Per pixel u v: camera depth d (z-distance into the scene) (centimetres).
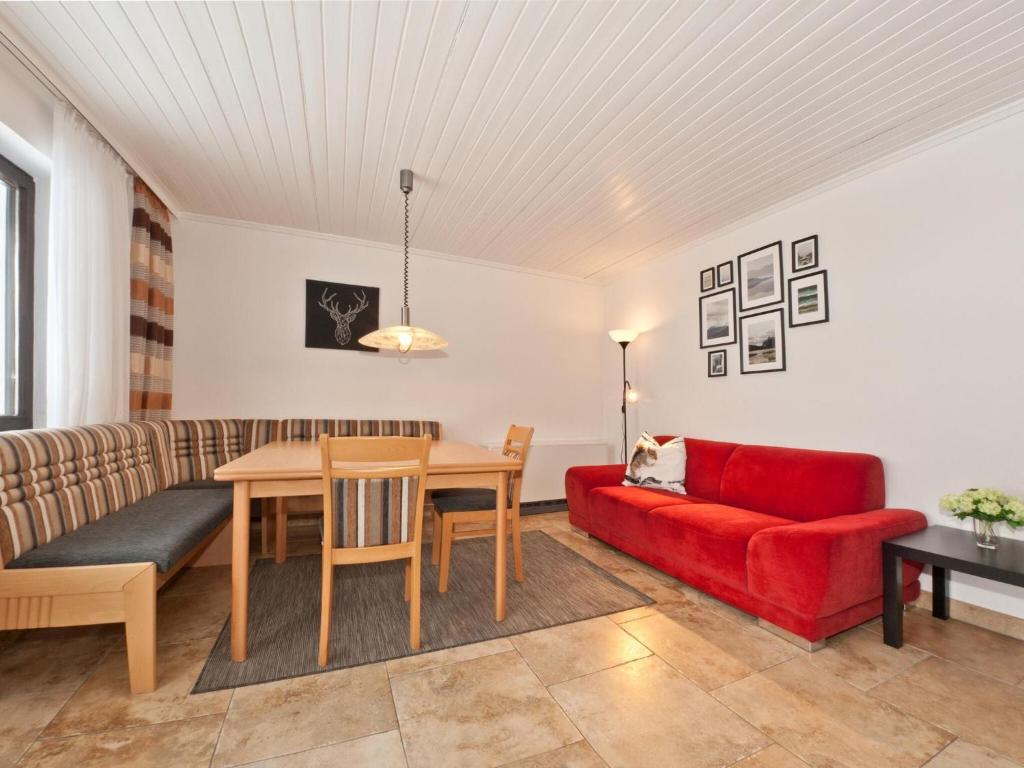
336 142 228
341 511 166
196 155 241
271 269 342
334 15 152
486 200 291
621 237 352
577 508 332
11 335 208
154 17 153
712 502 290
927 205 222
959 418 209
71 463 180
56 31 159
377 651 173
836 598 172
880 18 150
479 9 149
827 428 261
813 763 121
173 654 168
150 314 282
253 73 180
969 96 189
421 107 200
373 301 373
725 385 329
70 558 143
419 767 118
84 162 207
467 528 240
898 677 160
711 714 140
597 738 129
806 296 274
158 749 122
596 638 186
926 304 221
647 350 409
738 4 146
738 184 266
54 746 122
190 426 289
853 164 244
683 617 205
